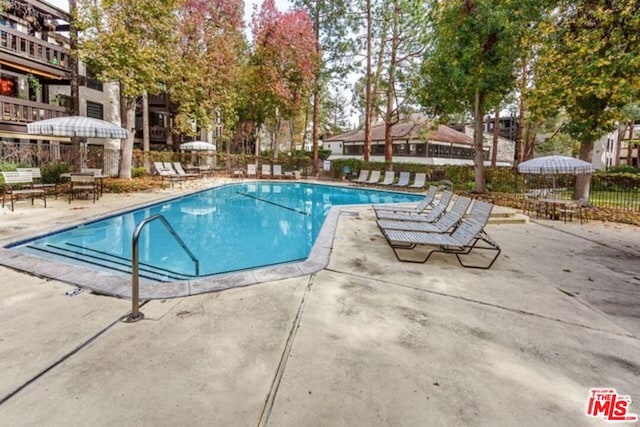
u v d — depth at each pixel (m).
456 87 13.60
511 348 2.73
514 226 8.25
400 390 2.18
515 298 3.78
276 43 20.50
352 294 3.76
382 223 6.60
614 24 8.70
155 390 2.12
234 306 3.37
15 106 15.06
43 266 4.32
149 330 2.86
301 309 3.34
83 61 12.91
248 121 29.11
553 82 10.12
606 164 34.72
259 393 2.12
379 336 2.87
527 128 24.17
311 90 21.80
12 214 7.72
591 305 3.62
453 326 3.08
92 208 8.81
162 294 3.61
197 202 12.16
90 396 2.05
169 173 16.11
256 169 21.00
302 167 22.75
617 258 5.46
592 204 11.06
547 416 1.98
